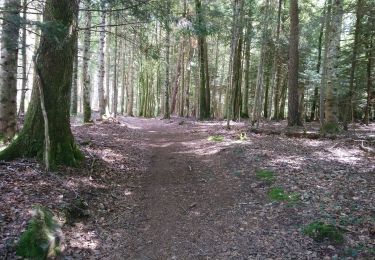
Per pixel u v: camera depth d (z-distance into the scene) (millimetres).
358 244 6082
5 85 10734
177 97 42781
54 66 9344
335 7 15664
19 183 7656
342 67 22562
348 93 21500
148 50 13117
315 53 29078
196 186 10047
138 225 7551
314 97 29141
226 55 42719
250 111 39094
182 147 15094
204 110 27844
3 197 6801
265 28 18422
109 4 10992
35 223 5941
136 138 17016
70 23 9383
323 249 6090
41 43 9258
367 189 8461
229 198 8938
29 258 5422
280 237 6660
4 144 10336
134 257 6266
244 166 11156
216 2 24922
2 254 5309
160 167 12133
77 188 8398
